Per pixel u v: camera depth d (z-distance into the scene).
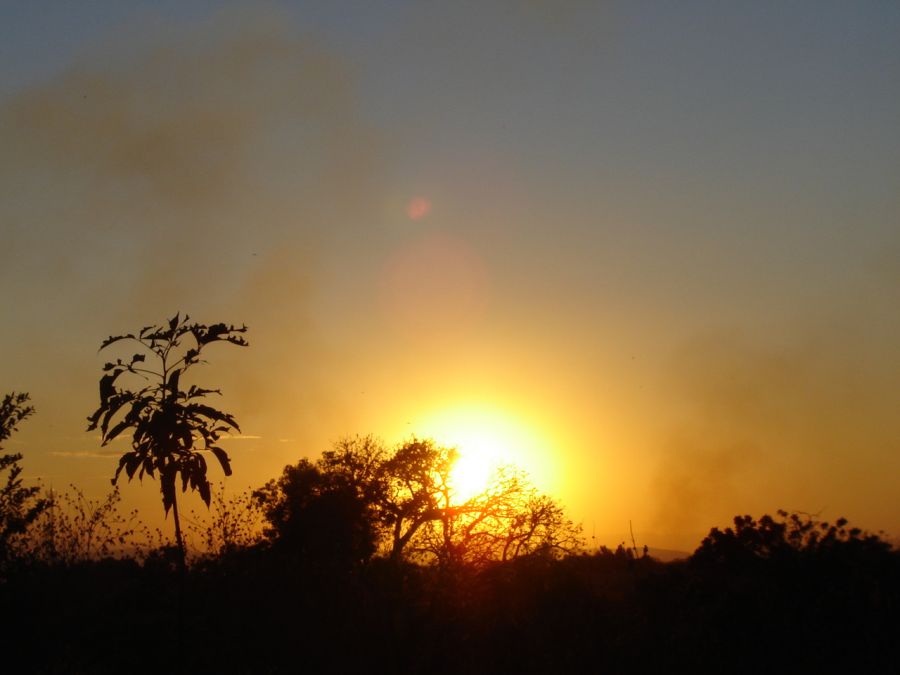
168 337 18.22
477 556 30.45
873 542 17.20
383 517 37.38
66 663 17.88
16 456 17.39
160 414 17.80
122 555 19.12
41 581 17.06
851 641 16.19
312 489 36.25
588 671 19.34
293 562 21.58
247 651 19.41
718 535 18.67
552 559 30.55
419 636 21.08
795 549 17.59
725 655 17.05
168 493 18.12
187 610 19.72
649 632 18.81
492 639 21.30
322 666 19.75
